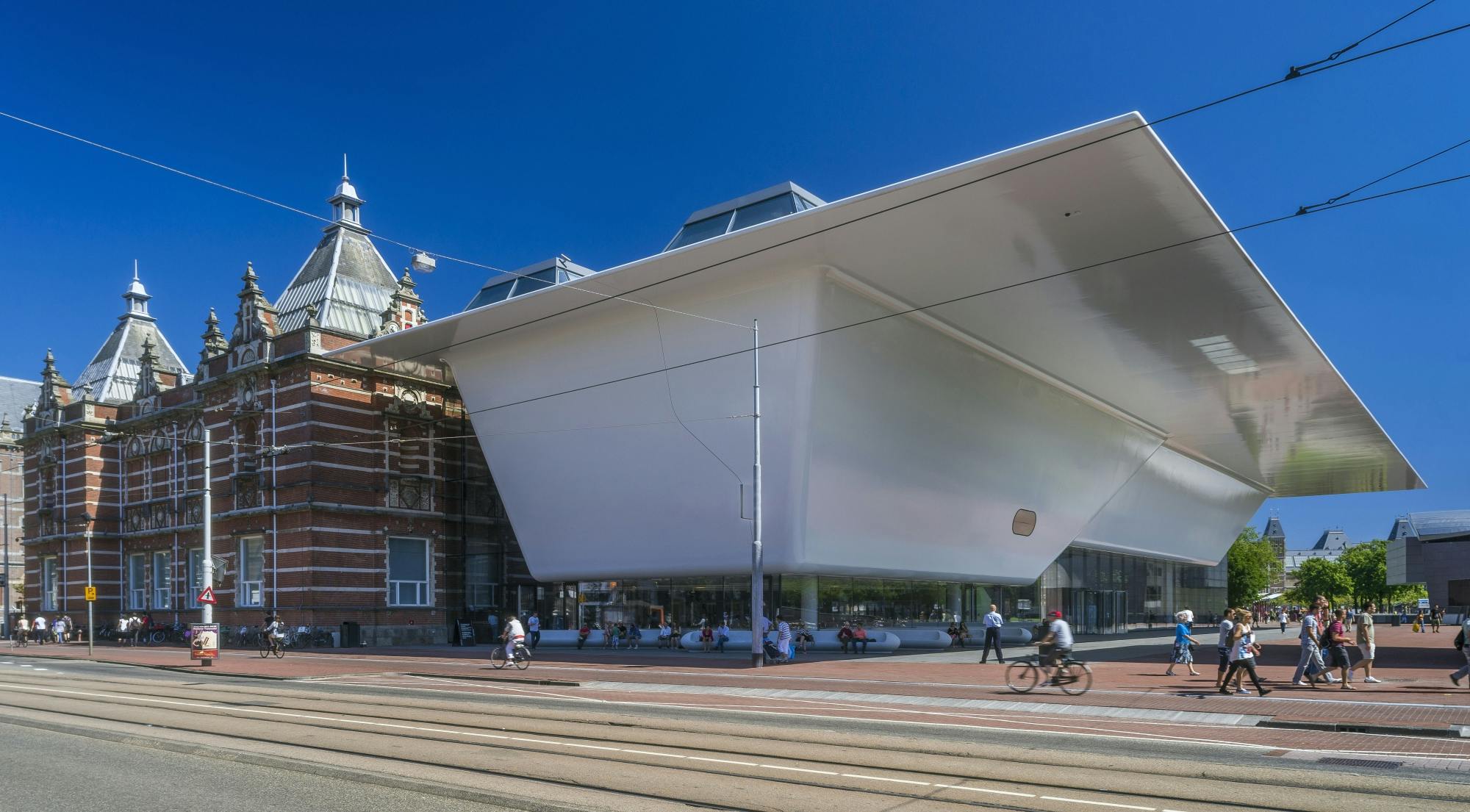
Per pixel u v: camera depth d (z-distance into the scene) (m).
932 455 32.72
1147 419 44.22
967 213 21.70
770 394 27.97
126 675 24.55
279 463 38.16
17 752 10.90
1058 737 12.44
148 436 48.25
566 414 33.03
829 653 31.33
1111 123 17.20
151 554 47.47
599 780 9.20
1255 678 17.59
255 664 27.84
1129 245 22.81
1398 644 39.75
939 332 30.53
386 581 38.75
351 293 42.09
